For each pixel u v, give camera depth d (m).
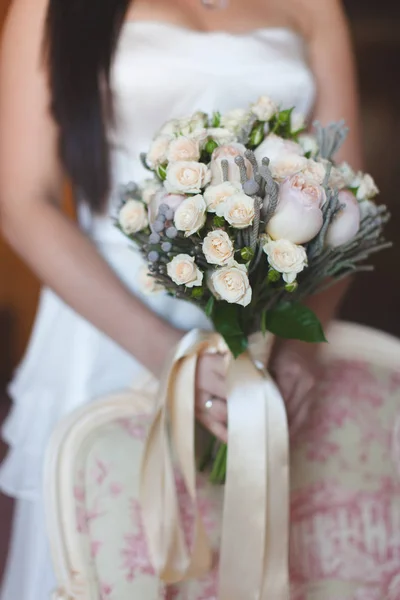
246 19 1.38
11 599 1.45
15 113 1.27
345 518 1.24
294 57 1.38
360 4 3.78
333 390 1.26
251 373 1.09
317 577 1.22
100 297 1.22
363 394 1.26
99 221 1.32
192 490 1.12
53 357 1.38
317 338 1.03
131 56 1.29
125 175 1.31
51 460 1.16
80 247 1.25
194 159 1.02
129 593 1.15
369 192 1.09
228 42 1.34
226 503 1.08
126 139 1.31
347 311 3.78
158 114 1.31
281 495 1.09
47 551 1.33
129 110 1.30
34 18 1.27
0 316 3.59
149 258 1.02
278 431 1.08
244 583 1.08
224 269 0.98
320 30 1.41
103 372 1.34
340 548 1.23
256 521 1.08
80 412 1.19
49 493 1.15
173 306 1.31
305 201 0.98
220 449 1.15
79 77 1.26
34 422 1.37
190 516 1.19
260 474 1.07
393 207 3.81
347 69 1.42
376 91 3.85
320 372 1.24
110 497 1.16
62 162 1.29
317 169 1.02
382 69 3.84
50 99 1.27
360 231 1.06
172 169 0.99
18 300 3.64
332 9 1.42
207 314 1.04
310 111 1.40
